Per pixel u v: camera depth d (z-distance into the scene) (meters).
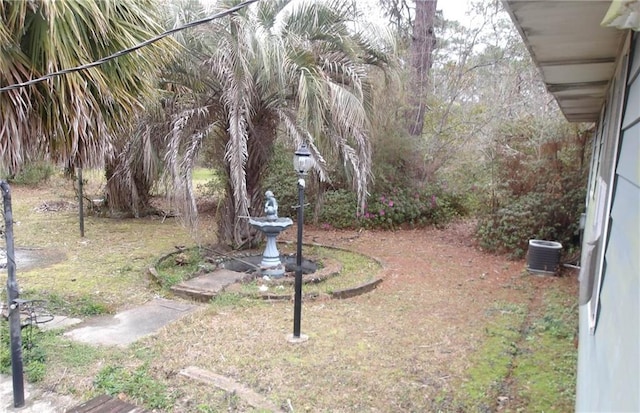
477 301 5.04
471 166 9.03
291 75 5.52
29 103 2.97
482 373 3.40
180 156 5.46
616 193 1.64
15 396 2.90
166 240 7.85
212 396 3.02
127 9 3.47
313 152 5.56
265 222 5.72
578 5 1.67
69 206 10.94
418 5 9.63
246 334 4.04
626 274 1.12
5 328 3.96
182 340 3.90
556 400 3.03
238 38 5.12
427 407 2.95
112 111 3.61
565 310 4.69
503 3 1.66
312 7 5.83
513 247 7.01
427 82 9.58
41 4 2.82
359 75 5.87
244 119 5.41
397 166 9.14
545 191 7.01
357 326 4.28
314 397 3.04
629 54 1.66
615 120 2.10
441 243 7.98
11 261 2.87
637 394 0.82
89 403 2.77
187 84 5.93
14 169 3.10
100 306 4.61
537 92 8.62
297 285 3.92
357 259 6.71
